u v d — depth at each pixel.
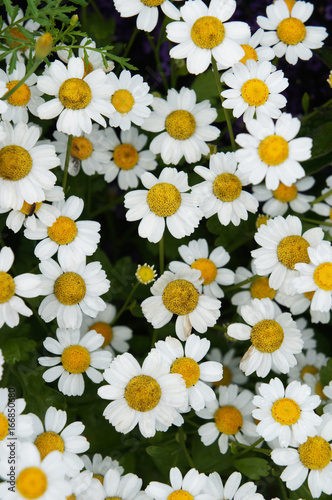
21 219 0.40
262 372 0.41
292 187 0.44
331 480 0.40
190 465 0.41
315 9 0.48
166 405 0.39
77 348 0.40
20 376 0.40
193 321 0.41
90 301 0.40
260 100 0.41
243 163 0.41
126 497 0.39
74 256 0.40
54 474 0.37
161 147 0.43
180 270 0.41
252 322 0.41
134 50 0.47
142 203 0.41
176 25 0.41
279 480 0.41
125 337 0.43
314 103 0.48
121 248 0.47
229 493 0.39
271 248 0.41
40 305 0.40
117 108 0.42
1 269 0.39
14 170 0.39
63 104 0.40
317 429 0.40
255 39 0.43
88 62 0.41
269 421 0.40
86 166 0.43
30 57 0.39
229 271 0.42
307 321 0.45
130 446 0.42
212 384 0.43
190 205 0.41
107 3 0.47
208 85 0.44
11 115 0.41
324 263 0.40
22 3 0.45
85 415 0.42
